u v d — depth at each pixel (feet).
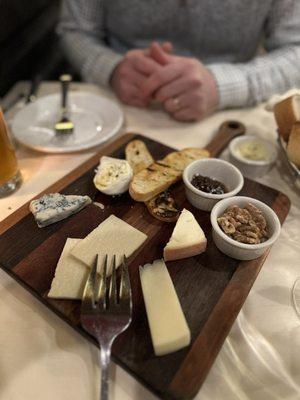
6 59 4.40
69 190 2.37
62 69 5.15
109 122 3.16
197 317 1.68
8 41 4.39
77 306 1.69
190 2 3.77
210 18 3.91
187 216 2.06
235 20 3.92
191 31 4.08
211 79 3.37
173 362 1.51
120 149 2.74
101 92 3.79
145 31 4.17
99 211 2.21
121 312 1.60
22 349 1.65
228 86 3.37
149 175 2.34
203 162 2.36
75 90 3.76
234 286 1.82
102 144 3.00
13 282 1.94
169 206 2.21
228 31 4.05
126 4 3.92
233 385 1.53
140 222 2.16
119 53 4.32
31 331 1.72
